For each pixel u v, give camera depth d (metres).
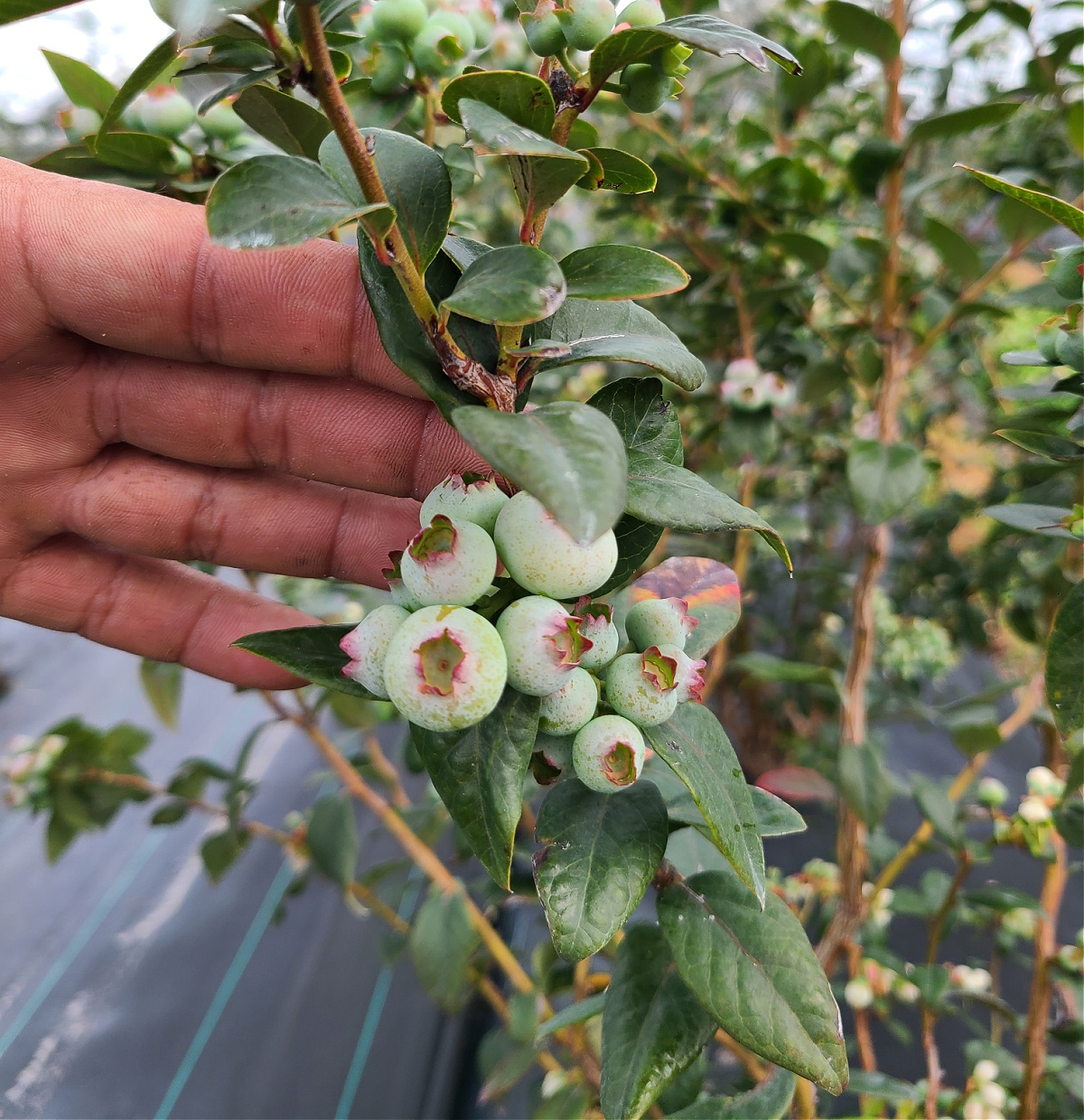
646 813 0.16
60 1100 0.46
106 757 0.44
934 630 0.55
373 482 0.23
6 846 0.61
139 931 0.55
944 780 0.43
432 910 0.36
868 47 0.31
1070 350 0.20
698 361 0.15
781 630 0.62
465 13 0.23
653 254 0.14
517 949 0.47
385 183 0.14
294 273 0.19
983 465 0.67
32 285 0.20
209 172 0.24
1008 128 0.49
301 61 0.12
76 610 0.27
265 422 0.22
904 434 0.60
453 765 0.14
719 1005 0.16
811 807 0.58
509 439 0.12
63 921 0.56
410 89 0.21
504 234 0.49
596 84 0.14
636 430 0.16
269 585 0.51
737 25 0.13
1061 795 0.29
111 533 0.25
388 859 0.58
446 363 0.14
